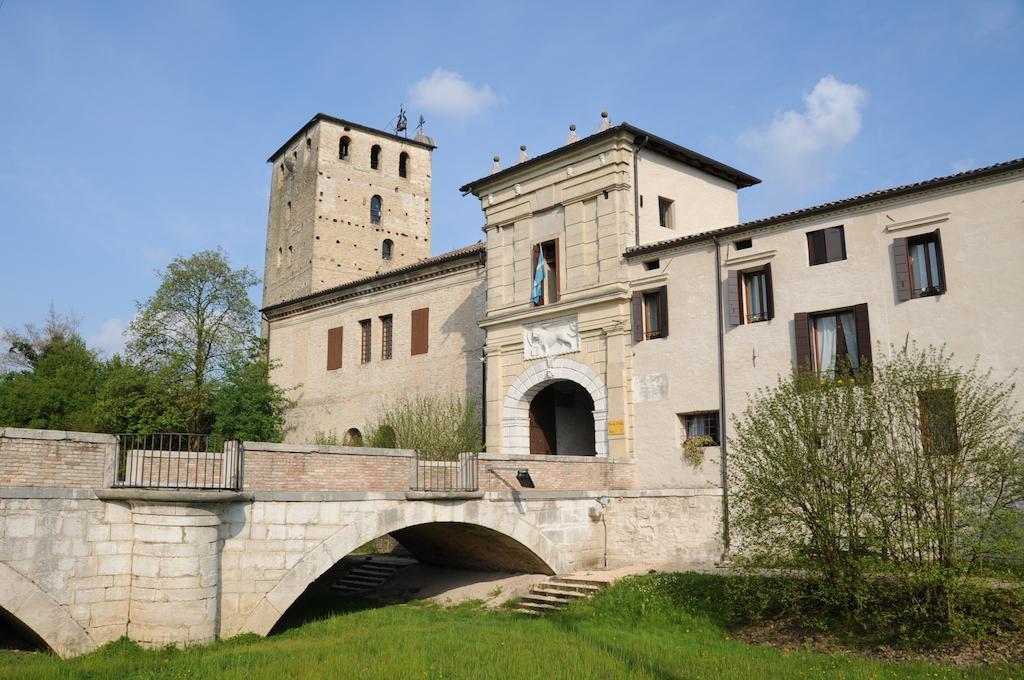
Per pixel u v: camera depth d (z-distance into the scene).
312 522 17.69
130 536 15.67
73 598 14.91
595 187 25.86
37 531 14.58
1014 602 14.48
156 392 33.97
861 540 15.62
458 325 32.09
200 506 15.96
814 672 13.38
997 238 18.72
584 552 22.86
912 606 15.35
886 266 20.23
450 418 29.41
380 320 35.88
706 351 23.12
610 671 13.74
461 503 20.11
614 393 24.66
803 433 16.44
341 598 24.64
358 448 18.66
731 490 21.12
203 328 35.62
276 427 36.78
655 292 24.56
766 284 22.25
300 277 46.72
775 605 17.14
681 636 16.42
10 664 14.15
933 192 19.70
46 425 36.97
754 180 29.88
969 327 18.84
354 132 48.62
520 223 27.92
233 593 16.66
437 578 25.34
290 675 13.81
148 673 13.63
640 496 22.69
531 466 21.86
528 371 27.05
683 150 27.12
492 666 14.24
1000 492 15.04
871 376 16.84
